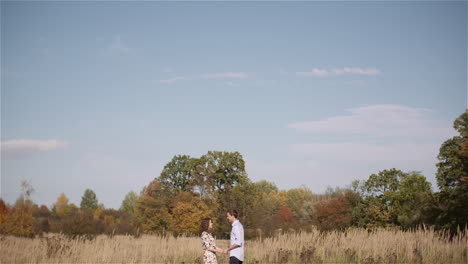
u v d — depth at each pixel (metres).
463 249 15.47
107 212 87.81
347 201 63.03
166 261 16.34
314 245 17.42
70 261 15.55
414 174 60.28
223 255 16.86
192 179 63.12
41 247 16.88
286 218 75.62
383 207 59.31
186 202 55.03
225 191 61.00
